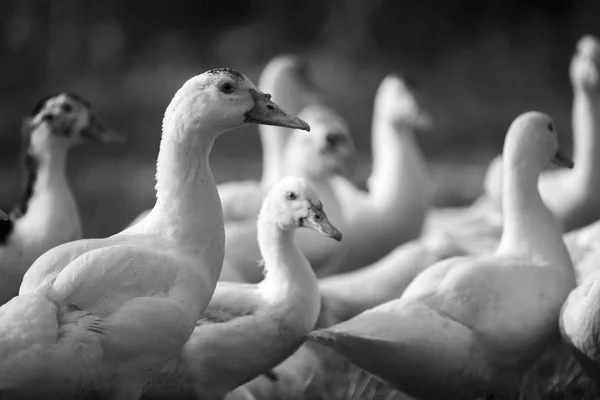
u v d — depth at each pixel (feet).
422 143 98.58
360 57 120.98
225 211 43.39
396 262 40.37
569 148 88.22
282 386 34.91
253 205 43.65
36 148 37.50
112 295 24.88
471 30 122.31
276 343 30.09
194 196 27.30
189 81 27.50
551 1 120.16
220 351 29.01
